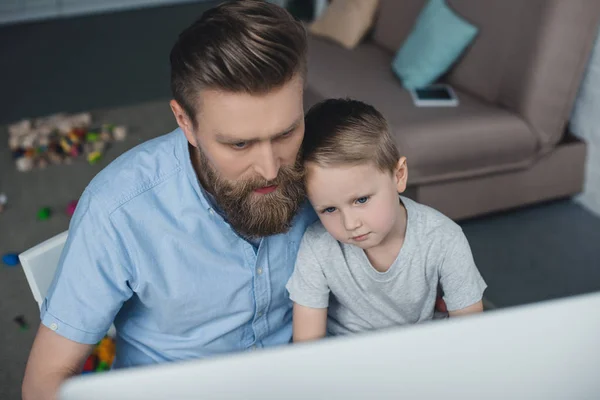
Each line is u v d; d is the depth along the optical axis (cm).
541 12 233
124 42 475
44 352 105
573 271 232
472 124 237
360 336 47
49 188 298
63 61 441
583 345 50
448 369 49
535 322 49
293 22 88
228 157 91
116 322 117
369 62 309
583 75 253
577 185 266
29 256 114
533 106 240
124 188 105
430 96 261
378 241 104
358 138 98
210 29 85
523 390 51
